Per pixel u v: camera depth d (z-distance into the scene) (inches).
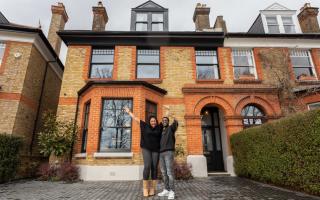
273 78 417.4
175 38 432.5
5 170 281.9
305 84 411.8
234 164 347.3
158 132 196.7
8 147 291.1
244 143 306.5
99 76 413.7
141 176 313.6
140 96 347.6
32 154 402.0
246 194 199.9
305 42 450.6
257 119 390.9
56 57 486.0
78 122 369.1
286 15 492.1
